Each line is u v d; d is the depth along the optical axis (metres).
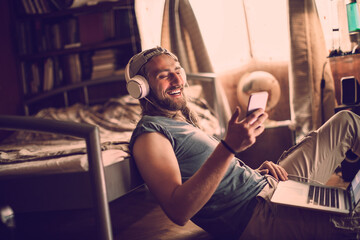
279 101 3.03
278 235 1.12
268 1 3.01
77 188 1.11
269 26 3.04
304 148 1.44
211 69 3.16
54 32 3.44
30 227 1.91
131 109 2.92
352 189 1.23
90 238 1.67
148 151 1.12
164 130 1.18
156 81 1.34
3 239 1.13
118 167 1.26
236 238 1.19
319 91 2.89
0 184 1.16
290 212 1.13
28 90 3.49
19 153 1.38
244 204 1.20
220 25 3.13
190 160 1.21
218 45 3.15
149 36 3.06
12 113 3.45
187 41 3.12
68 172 1.11
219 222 1.20
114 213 2.14
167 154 1.11
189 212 1.00
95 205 1.07
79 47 3.36
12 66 3.48
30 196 1.14
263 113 1.01
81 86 3.30
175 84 1.36
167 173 1.06
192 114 1.52
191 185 0.99
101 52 3.33
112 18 3.33
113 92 3.50
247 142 0.98
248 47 3.11
